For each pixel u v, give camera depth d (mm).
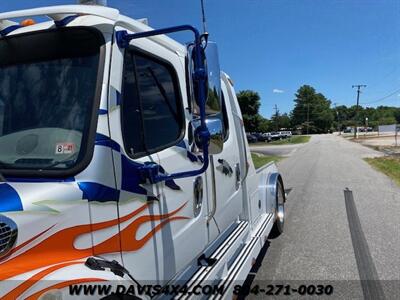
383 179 16047
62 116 2352
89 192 2162
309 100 155500
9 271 1817
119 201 2373
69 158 2229
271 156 30984
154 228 2744
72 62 2455
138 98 2758
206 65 2574
